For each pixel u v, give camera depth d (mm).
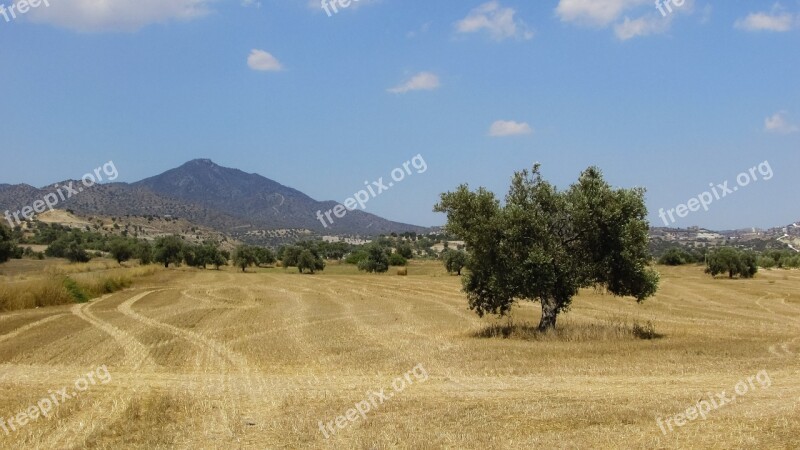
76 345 26828
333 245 164125
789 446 12102
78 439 13078
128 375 20469
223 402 16375
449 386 18328
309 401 16453
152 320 37250
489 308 31453
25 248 92812
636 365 21500
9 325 33219
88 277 58094
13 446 12633
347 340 29062
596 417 14352
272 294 64000
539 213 29953
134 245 119812
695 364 21656
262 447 12555
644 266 30312
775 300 60031
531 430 13445
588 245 30234
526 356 23469
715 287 77188
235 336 30594
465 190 30641
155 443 12742
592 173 30797
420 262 150875
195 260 125250
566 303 30375
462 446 12305
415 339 29297
